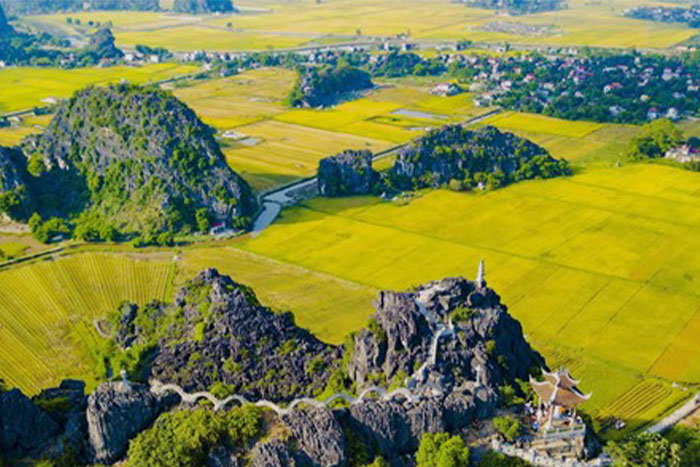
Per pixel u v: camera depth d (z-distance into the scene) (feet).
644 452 452.35
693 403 579.48
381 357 502.79
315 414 437.99
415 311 507.30
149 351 583.99
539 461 430.61
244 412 442.91
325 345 563.89
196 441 420.77
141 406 463.01
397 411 448.24
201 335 558.56
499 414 463.01
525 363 526.98
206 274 627.87
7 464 431.43
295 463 410.31
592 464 435.53
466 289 539.70
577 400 440.86
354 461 426.10
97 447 447.01
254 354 540.11
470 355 497.87
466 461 419.13
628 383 609.42
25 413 446.60
